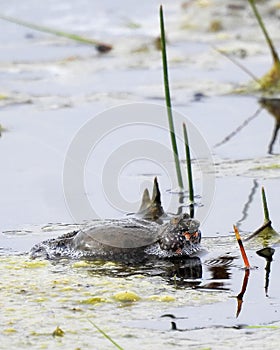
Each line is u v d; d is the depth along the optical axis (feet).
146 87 135.85
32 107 125.29
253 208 85.66
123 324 59.82
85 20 182.60
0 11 187.42
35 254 74.49
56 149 105.91
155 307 62.80
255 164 99.76
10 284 67.26
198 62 152.76
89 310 62.23
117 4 195.52
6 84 139.74
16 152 105.40
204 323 59.98
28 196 90.79
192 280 68.28
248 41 164.66
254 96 130.52
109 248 73.82
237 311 62.03
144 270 70.59
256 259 72.74
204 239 78.07
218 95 130.82
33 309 62.44
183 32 174.09
